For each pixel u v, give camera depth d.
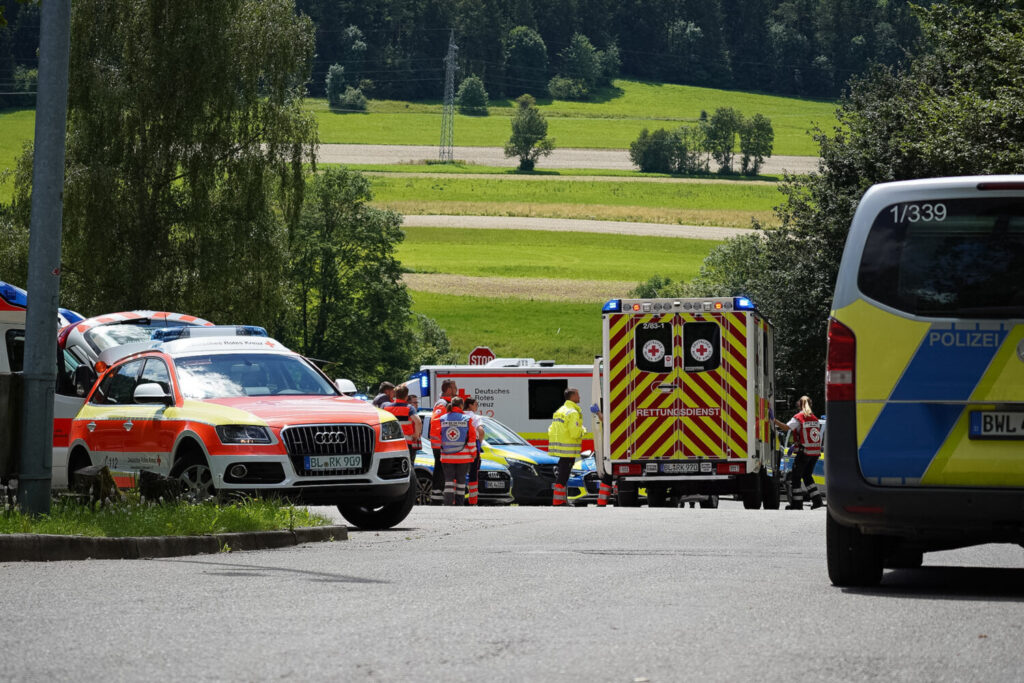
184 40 156.12
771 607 26.61
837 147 155.00
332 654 20.92
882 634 23.25
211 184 158.88
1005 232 28.77
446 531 51.03
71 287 158.62
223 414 50.47
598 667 20.00
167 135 157.50
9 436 41.28
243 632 23.05
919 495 28.66
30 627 23.34
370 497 51.09
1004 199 28.80
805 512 66.12
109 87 154.12
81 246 154.88
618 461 81.00
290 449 50.00
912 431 28.84
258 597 28.05
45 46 40.81
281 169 162.50
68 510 41.41
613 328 81.12
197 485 50.06
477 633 23.14
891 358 29.03
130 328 73.19
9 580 30.58
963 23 119.12
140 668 19.58
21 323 65.44
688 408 80.56
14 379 41.47
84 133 155.25
